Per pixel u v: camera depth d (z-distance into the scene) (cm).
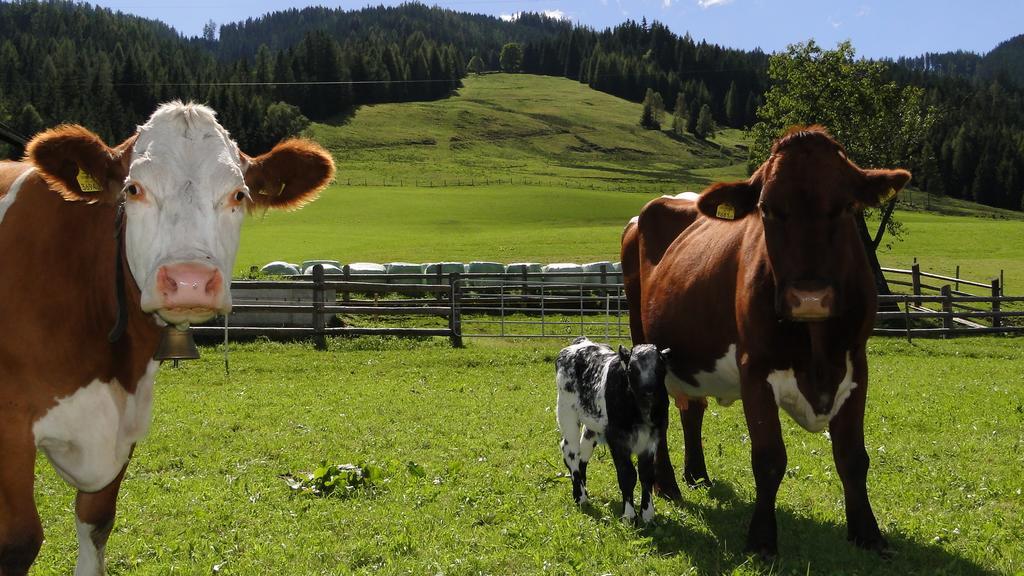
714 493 852
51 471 917
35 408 465
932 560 644
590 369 786
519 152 18825
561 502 812
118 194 462
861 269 666
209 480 879
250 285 2125
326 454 1012
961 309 3139
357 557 647
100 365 481
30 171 501
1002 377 1759
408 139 18350
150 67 16988
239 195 461
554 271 3219
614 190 13500
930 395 1480
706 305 773
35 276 467
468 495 810
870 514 674
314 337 2133
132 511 761
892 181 638
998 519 734
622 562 644
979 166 15000
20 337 458
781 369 676
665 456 828
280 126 15625
